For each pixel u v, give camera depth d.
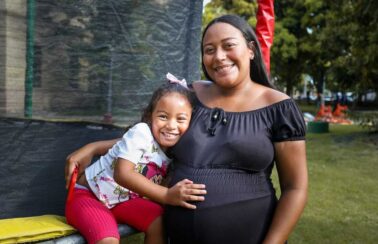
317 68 27.00
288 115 1.86
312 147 9.48
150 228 2.02
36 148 2.79
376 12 9.80
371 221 4.40
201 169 1.88
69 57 2.90
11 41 2.67
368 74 11.03
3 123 2.66
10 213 2.70
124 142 2.01
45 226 2.04
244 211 1.83
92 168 2.16
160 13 3.23
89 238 1.91
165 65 3.29
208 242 1.84
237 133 1.85
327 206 4.86
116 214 2.11
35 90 2.78
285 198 1.87
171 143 1.99
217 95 2.04
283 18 25.36
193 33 3.43
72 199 2.11
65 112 2.90
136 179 1.94
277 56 25.50
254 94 1.96
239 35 1.93
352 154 8.44
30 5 2.73
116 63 3.08
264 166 1.86
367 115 11.24
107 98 3.06
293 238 3.88
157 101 2.01
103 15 3.01
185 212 1.87
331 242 3.83
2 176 2.68
